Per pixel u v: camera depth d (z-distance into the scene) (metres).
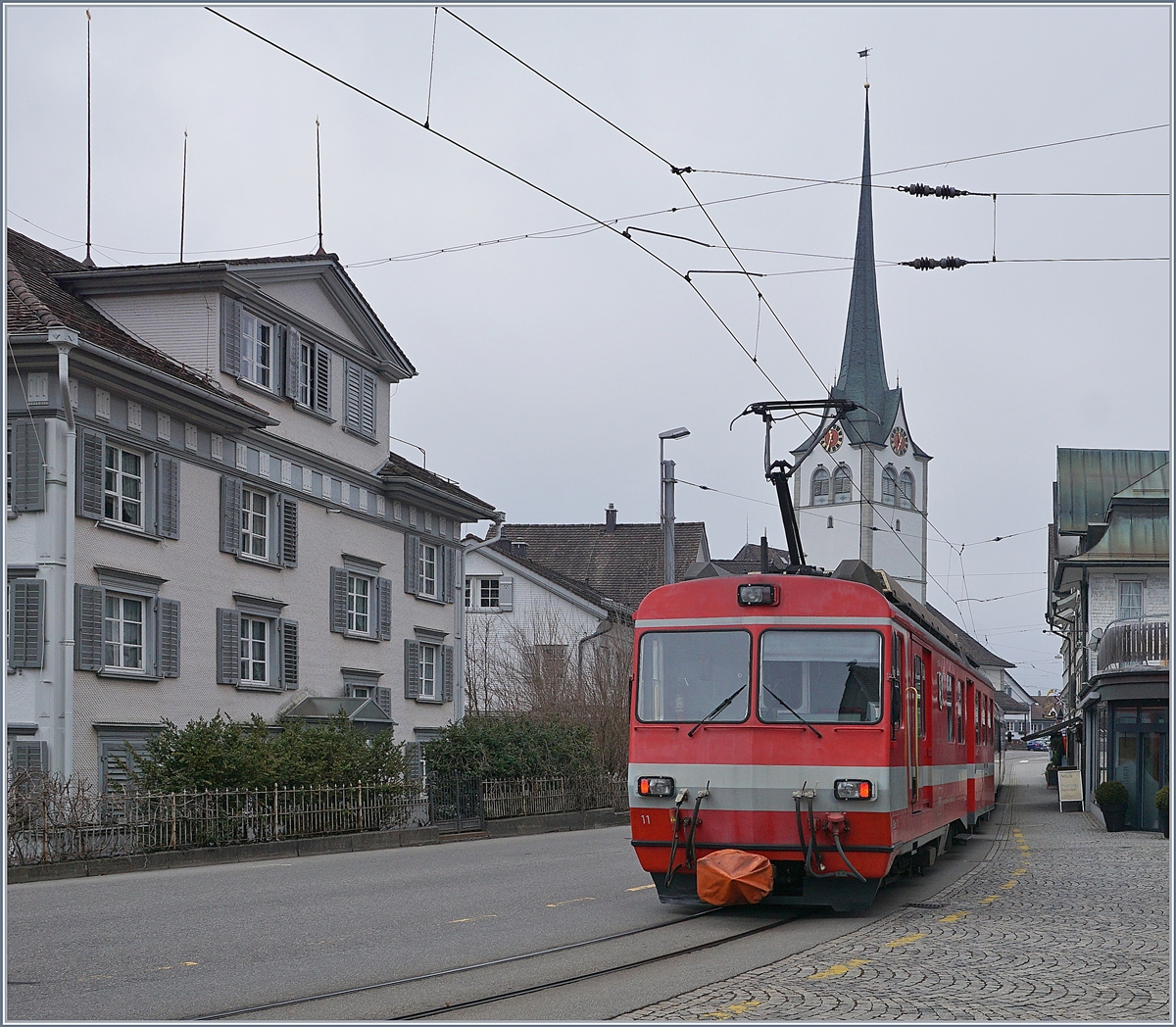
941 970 9.41
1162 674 28.27
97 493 22.00
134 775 20.75
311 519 29.08
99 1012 8.15
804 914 12.94
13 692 20.98
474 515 36.47
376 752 25.36
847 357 103.62
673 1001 8.36
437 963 10.02
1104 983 8.95
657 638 13.34
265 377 27.70
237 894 15.19
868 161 95.06
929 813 15.55
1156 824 28.45
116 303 25.88
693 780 12.81
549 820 30.67
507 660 46.25
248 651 26.92
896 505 104.12
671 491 32.47
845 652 12.79
